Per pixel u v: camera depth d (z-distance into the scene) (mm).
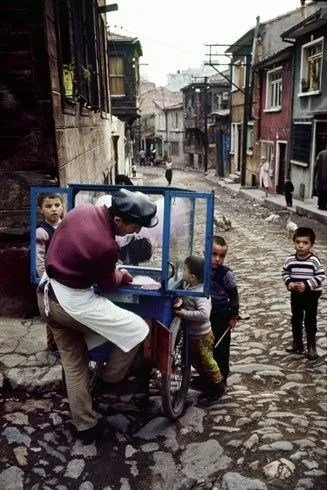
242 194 24922
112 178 16703
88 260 3117
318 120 17828
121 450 3502
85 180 8344
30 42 5152
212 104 44844
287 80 21016
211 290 4285
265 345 5801
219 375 4207
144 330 3352
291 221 16156
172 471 3307
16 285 5441
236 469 3314
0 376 4207
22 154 5398
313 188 18766
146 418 3896
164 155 61094
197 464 3375
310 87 18828
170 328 3693
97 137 11109
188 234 3965
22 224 5453
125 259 3795
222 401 4285
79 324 3305
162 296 3523
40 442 3535
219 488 3137
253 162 27234
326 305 7117
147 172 47344
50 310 3303
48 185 5453
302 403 4301
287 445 3535
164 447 3559
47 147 5410
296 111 19984
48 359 4473
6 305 5480
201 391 4441
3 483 3139
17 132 5363
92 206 3264
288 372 4980
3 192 5406
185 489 3145
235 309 4262
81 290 3234
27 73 5227
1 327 5180
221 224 14758
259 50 25672
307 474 3230
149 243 3729
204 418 3965
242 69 29766
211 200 3410
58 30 5898
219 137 37406
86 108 8727
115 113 26219
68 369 3453
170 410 3697
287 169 21312
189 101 49281
